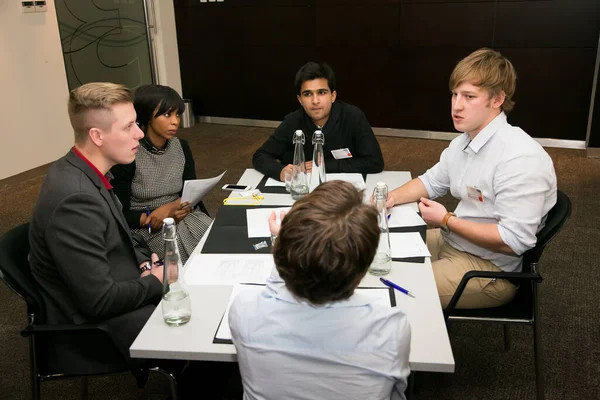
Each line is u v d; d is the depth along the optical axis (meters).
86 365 1.63
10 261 1.56
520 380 2.19
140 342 1.29
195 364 1.83
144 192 2.33
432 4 5.36
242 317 1.03
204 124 6.71
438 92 5.64
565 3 4.91
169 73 6.50
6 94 4.63
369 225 0.96
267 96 6.34
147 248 2.13
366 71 5.84
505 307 1.91
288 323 0.99
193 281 1.55
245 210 2.10
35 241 1.55
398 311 1.02
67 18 5.13
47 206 1.49
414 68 5.65
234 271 1.60
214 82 6.53
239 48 6.26
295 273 0.95
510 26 5.16
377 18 5.60
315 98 2.56
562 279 2.96
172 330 1.34
